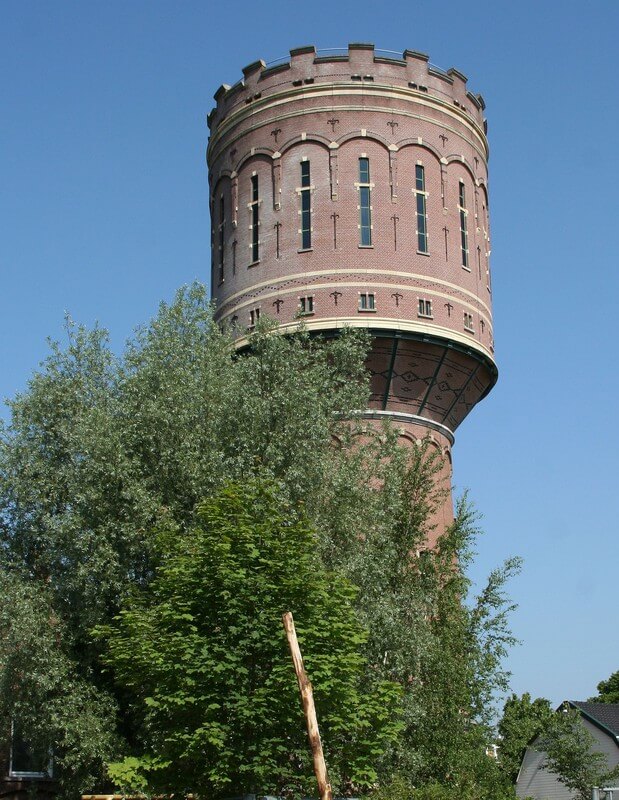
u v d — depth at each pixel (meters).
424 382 47.12
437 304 47.28
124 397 36.03
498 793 35.31
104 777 33.53
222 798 26.38
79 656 33.28
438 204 48.75
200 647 25.94
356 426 39.56
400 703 31.91
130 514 32.72
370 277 46.59
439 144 49.44
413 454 40.94
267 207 48.69
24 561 35.75
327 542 33.00
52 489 35.62
